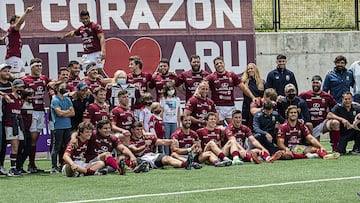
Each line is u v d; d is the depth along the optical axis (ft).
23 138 86.02
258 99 101.86
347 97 100.07
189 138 91.35
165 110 98.89
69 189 71.92
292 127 95.40
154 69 113.19
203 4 115.85
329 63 126.72
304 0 132.46
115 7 111.86
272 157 91.66
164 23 114.01
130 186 72.84
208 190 69.10
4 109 85.20
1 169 85.46
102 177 80.33
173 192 68.33
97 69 97.76
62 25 109.40
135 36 112.37
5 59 103.30
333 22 132.67
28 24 107.96
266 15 132.46
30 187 74.23
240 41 117.29
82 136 83.20
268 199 63.52
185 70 114.52
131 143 89.45
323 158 93.91
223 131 94.32
